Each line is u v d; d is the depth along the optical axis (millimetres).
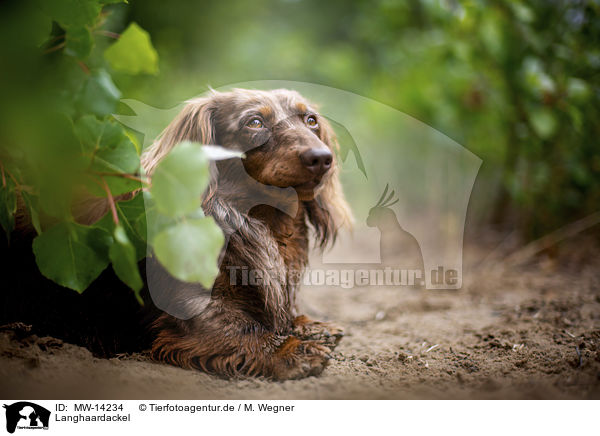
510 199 5922
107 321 2648
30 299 2652
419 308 3994
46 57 1888
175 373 2357
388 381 2416
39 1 1837
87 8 1888
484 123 5180
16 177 2025
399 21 6336
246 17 10766
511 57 4676
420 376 2480
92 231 1901
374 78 7121
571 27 4660
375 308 4129
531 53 4617
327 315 3980
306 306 4188
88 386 2166
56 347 2473
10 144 1851
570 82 4371
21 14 1846
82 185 1852
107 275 2582
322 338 2811
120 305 2625
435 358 2758
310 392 2275
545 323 3283
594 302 3662
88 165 1774
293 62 8766
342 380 2410
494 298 4090
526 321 3365
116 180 1804
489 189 5898
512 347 2834
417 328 3459
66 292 2635
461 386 2359
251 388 2291
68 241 1892
